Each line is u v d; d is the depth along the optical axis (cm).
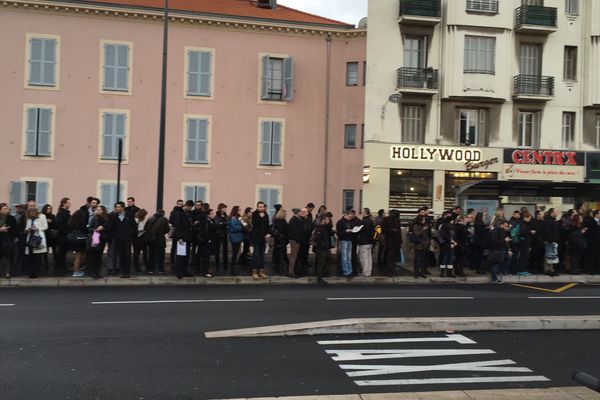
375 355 664
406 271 1572
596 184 1744
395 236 1481
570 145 2644
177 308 966
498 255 1425
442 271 1485
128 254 1307
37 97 2527
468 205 1769
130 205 1409
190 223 1334
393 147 2497
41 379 558
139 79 2625
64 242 1314
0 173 2492
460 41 2517
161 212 1380
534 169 2572
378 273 1518
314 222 1475
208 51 2686
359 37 2791
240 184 2722
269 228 1439
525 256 1513
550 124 2609
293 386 547
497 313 950
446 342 732
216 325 823
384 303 1047
